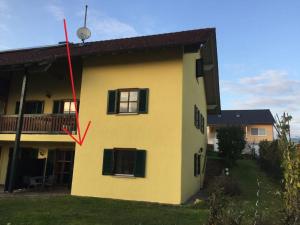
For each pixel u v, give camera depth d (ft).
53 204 38.52
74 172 47.80
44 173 53.36
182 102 44.29
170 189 42.45
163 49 45.29
